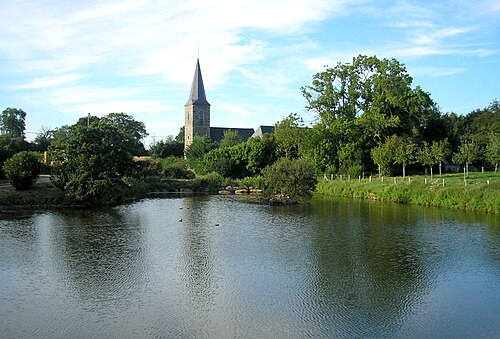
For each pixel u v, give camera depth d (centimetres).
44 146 8812
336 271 1905
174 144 11406
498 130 6612
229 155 7775
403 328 1345
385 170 5791
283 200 4531
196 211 3878
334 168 6391
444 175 5362
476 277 1819
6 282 1755
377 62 6312
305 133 6831
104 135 4916
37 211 3750
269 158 7594
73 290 1661
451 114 8106
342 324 1370
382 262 2045
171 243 2453
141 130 11512
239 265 1998
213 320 1395
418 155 5241
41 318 1409
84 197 4150
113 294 1622
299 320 1396
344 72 6488
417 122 6250
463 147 5025
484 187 3794
